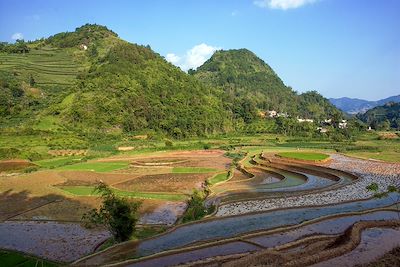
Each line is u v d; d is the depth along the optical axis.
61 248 36.97
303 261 24.61
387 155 96.88
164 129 150.62
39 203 53.56
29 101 142.25
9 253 35.25
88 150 108.94
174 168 84.62
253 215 41.25
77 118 130.00
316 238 30.91
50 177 73.56
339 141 143.25
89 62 196.00
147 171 80.88
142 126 147.25
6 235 40.84
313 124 193.62
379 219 37.03
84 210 49.78
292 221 38.34
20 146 101.19
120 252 30.70
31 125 119.56
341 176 66.88
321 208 43.53
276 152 102.81
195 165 89.44
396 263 23.31
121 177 73.44
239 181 66.75
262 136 162.50
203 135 157.38
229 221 39.19
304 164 80.31
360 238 29.30
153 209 49.12
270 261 25.50
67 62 195.12
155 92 164.38
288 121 183.00
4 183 68.06
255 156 100.19
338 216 38.19
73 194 58.38
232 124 181.62
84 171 80.81
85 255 32.62
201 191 57.91
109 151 110.19
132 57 181.25
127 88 154.38
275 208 43.84
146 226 41.66
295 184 62.66
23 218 46.66
